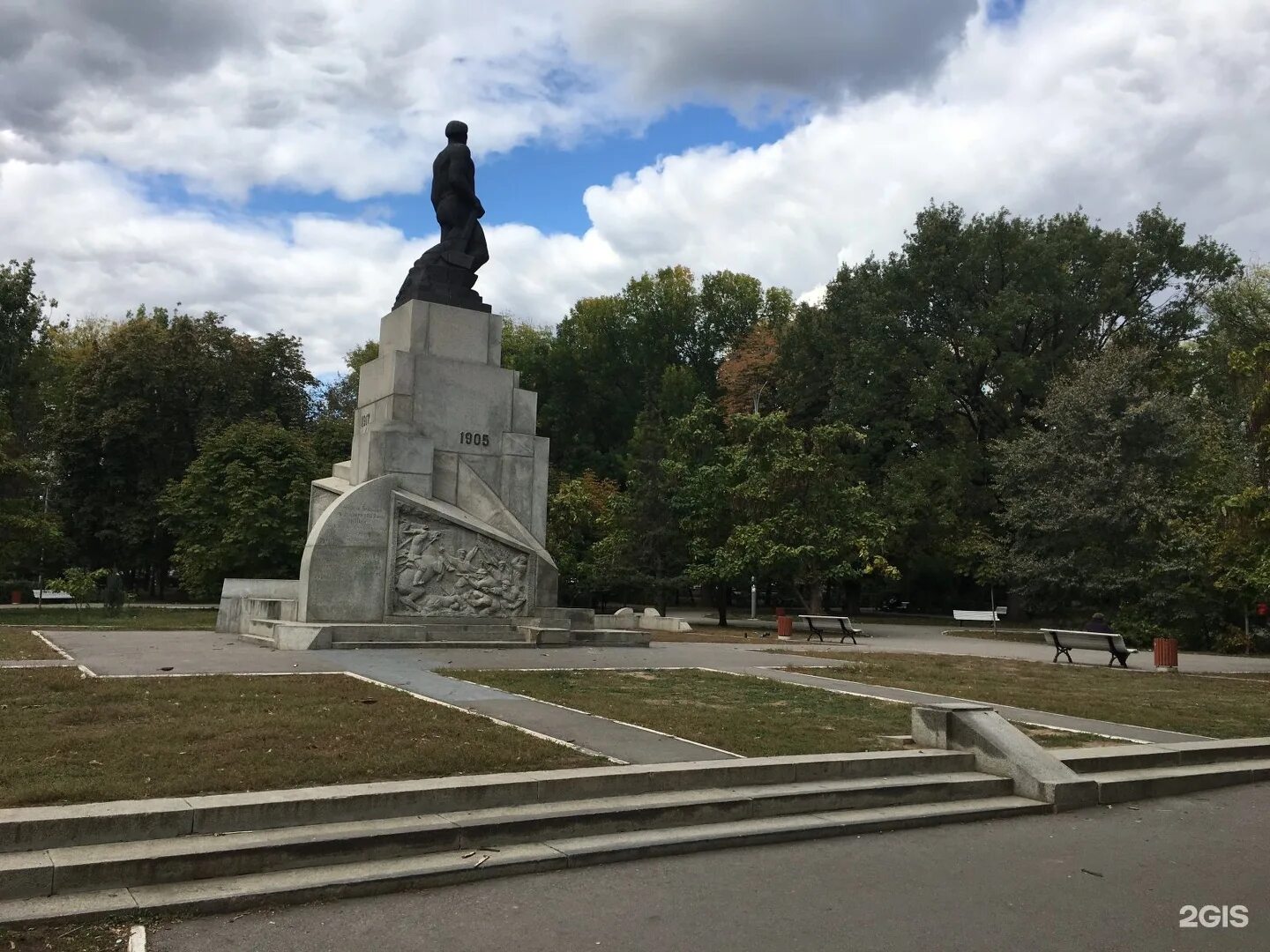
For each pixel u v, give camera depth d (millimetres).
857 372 44969
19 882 5230
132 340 43969
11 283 35938
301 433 44094
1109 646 21891
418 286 20609
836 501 33875
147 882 5512
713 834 7008
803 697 13109
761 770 8117
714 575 33156
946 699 13461
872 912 5793
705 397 40219
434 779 7062
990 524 43844
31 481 30906
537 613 19578
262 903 5453
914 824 7895
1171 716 13148
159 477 44438
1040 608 37031
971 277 43875
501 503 19891
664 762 8164
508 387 20844
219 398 45781
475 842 6449
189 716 9281
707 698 12562
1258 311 39188
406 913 5484
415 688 12102
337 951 4914
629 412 62125
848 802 8055
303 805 6344
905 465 42906
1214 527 28156
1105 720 12586
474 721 9617
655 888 6074
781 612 38500
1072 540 33031
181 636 19375
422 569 18391
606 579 35625
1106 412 33062
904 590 56219
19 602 40219
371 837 6125
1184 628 29750
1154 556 30406
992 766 9148
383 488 18203
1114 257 43469
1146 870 6934
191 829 6027
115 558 45750
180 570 38188
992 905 6012
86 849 5664
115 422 42125
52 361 48906
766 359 54969
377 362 20641
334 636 16734
